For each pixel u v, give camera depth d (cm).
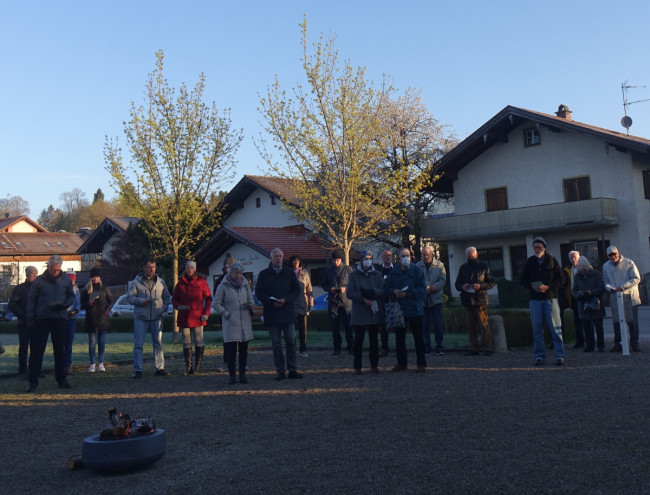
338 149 2362
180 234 2038
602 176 3316
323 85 2330
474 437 626
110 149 1969
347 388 945
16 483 572
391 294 1071
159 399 943
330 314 1399
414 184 2517
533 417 696
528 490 472
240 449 640
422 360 1070
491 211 3569
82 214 12069
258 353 1526
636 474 494
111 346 1873
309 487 507
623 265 1218
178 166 1977
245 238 3612
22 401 971
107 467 571
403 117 3778
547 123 3306
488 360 1177
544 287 1067
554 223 3353
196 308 1212
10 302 1238
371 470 539
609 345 1370
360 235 2509
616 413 695
